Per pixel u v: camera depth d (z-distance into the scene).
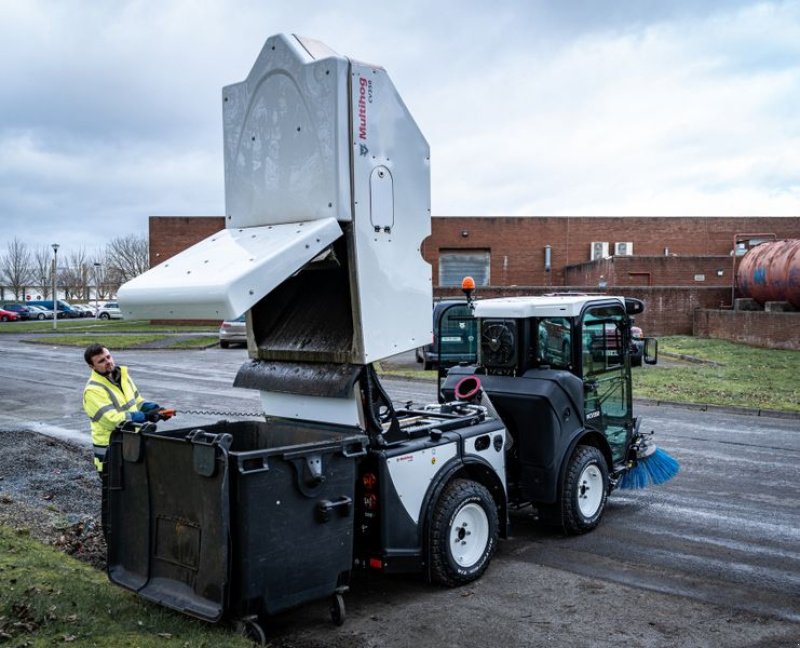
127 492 4.70
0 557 5.31
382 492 4.93
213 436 4.14
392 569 5.02
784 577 5.63
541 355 6.76
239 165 5.52
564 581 5.55
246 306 4.32
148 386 16.59
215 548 4.05
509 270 40.03
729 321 25.45
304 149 5.02
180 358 23.98
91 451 9.68
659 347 23.86
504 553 6.20
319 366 5.35
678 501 7.77
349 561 4.61
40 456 9.31
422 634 4.66
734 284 27.97
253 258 4.55
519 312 6.63
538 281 40.16
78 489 7.86
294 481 4.25
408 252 5.39
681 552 6.20
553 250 40.06
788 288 23.20
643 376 17.28
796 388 15.41
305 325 5.62
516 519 7.19
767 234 38.16
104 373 5.95
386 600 5.21
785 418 12.72
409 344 5.41
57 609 4.37
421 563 5.20
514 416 6.49
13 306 62.19
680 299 28.09
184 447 4.25
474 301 7.15
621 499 7.88
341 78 4.85
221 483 3.99
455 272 40.16
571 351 6.62
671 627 4.75
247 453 4.04
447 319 8.14
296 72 5.05
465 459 5.53
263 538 4.10
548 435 6.34
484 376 6.79
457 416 5.88
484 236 39.88
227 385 16.81
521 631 4.70
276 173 5.22
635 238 39.88
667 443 10.60
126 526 4.71
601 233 40.00
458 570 5.36
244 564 4.03
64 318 63.25
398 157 5.27
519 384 6.49
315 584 4.41
